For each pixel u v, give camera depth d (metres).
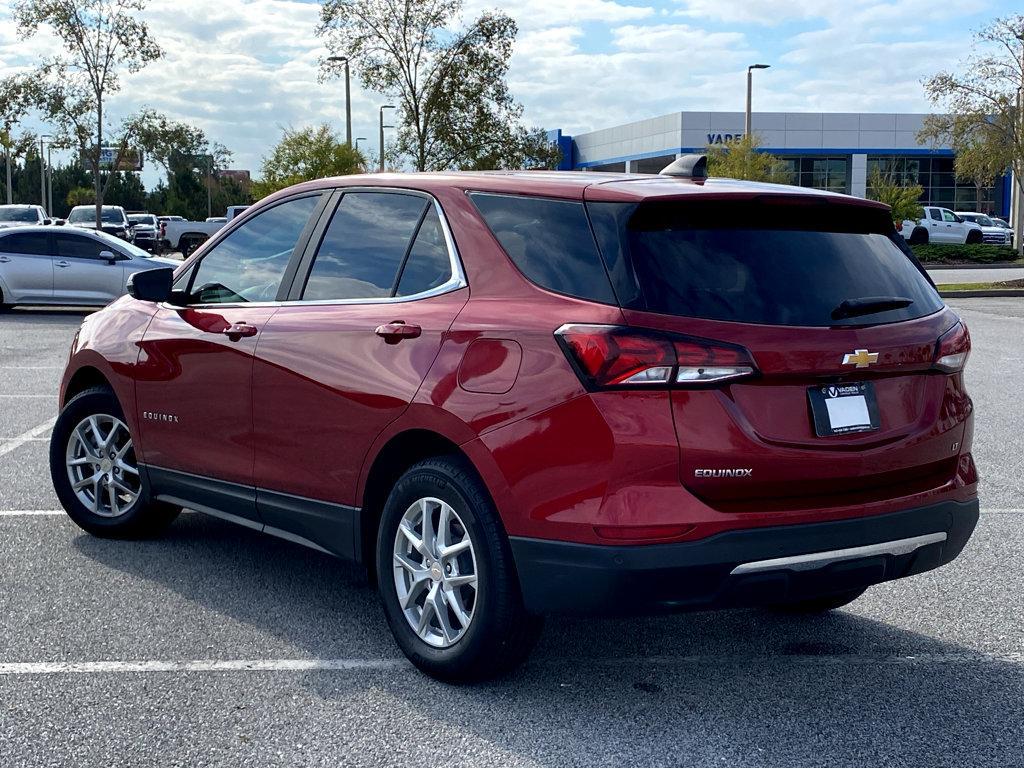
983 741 3.66
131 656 4.34
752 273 3.74
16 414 10.06
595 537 3.54
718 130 56.84
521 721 3.78
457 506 3.92
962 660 4.40
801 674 4.24
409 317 4.21
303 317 4.67
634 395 3.52
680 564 3.51
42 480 7.42
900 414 3.93
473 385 3.87
